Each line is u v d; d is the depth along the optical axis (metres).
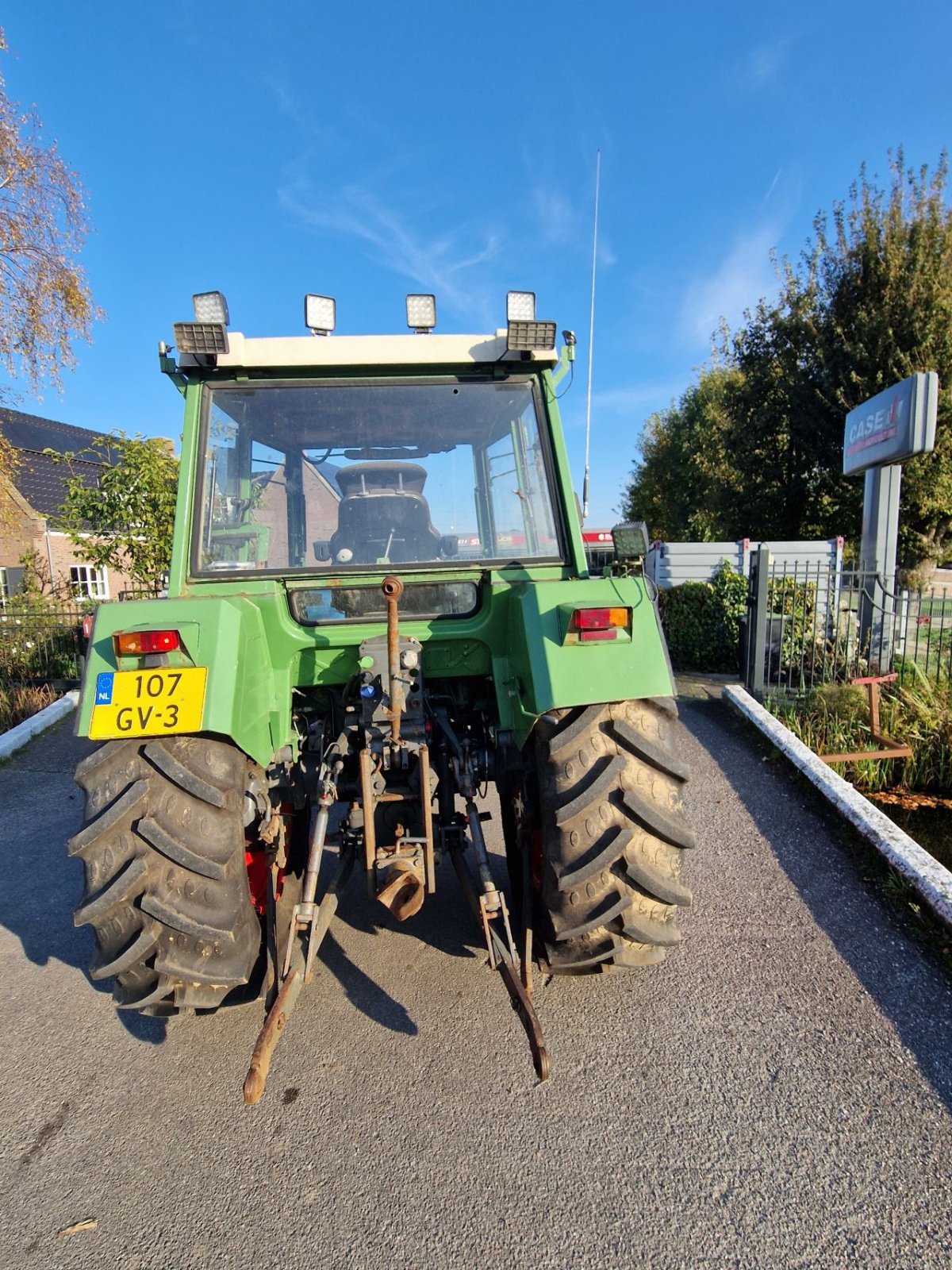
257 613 2.72
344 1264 1.91
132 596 5.65
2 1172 2.24
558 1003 2.90
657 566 11.05
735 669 9.45
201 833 2.35
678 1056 2.60
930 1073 2.48
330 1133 2.32
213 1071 2.64
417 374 3.09
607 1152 2.21
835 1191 2.06
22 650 9.36
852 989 2.93
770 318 18.22
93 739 2.28
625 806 2.45
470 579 3.04
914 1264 1.86
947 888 3.38
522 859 2.96
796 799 4.79
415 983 3.07
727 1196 2.06
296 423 3.10
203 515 3.01
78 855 2.36
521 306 2.96
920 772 5.74
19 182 12.73
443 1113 2.39
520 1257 1.91
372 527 3.14
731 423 19.55
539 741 2.59
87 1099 2.53
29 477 23.83
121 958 2.35
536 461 3.14
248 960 2.47
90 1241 2.00
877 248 16.44
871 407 7.81
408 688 2.63
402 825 2.71
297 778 3.04
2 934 3.70
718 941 3.29
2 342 13.02
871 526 8.04
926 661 7.28
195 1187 2.15
